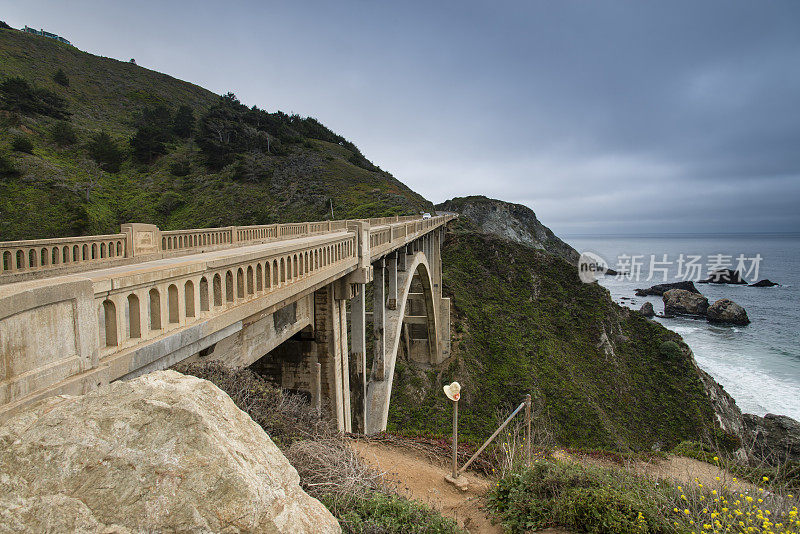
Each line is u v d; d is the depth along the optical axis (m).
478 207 101.50
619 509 4.73
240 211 50.75
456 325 42.25
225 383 5.82
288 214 50.31
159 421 2.64
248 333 7.68
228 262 5.39
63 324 3.21
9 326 2.75
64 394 3.09
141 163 59.19
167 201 50.84
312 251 8.10
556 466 6.10
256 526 2.46
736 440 30.75
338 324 11.19
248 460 2.77
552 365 39.03
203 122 68.81
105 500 2.33
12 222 37.25
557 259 55.78
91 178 50.16
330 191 56.50
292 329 9.61
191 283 4.78
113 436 2.54
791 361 47.75
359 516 4.41
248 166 60.72
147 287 4.13
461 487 7.15
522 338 42.31
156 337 4.21
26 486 2.33
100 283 3.54
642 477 6.23
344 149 86.12
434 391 34.31
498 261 56.56
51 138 55.06
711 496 5.03
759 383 42.34
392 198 53.66
